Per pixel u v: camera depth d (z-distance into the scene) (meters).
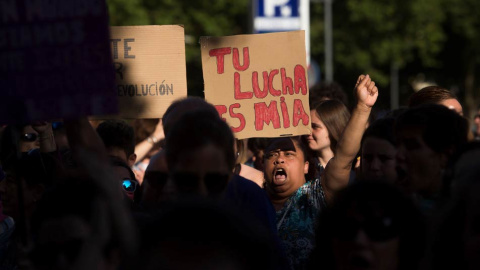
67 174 4.00
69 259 3.79
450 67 63.59
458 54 62.12
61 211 3.81
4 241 7.03
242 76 7.90
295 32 7.86
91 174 3.95
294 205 7.45
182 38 7.70
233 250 3.16
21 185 6.69
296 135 7.86
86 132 4.90
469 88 63.12
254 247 3.20
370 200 3.88
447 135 5.34
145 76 7.68
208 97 7.90
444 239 4.20
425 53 52.84
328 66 51.00
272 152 7.86
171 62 7.71
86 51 4.66
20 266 6.37
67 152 8.30
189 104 5.86
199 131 4.75
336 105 8.73
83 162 4.02
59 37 4.66
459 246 4.19
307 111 7.87
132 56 7.68
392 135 6.40
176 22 43.88
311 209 7.37
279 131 7.87
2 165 7.19
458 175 4.36
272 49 7.89
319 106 8.79
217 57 7.90
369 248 3.83
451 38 61.00
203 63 7.91
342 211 3.88
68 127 4.87
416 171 5.41
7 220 7.09
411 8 51.25
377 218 3.82
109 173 3.99
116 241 3.83
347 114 8.73
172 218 3.24
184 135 4.74
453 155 4.68
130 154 8.29
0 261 7.00
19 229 6.72
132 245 3.60
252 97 7.90
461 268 4.18
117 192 3.96
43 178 6.95
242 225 3.24
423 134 5.36
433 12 52.03
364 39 53.06
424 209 5.11
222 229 3.19
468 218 4.18
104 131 8.10
